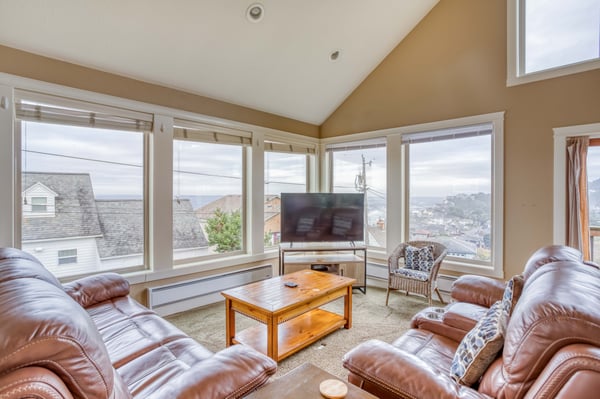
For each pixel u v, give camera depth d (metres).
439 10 3.84
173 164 3.52
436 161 3.97
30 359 0.72
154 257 3.29
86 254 2.97
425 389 1.11
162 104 3.32
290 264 4.05
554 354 0.91
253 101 4.07
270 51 3.39
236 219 4.15
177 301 3.37
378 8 3.46
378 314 3.38
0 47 2.42
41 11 2.32
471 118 3.61
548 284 1.18
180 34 2.86
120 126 3.07
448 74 3.78
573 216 3.10
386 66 4.30
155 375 1.47
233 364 1.23
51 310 0.83
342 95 4.64
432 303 3.70
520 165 3.32
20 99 2.53
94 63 2.82
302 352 2.57
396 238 4.23
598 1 3.03
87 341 0.83
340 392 1.10
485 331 1.34
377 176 4.54
